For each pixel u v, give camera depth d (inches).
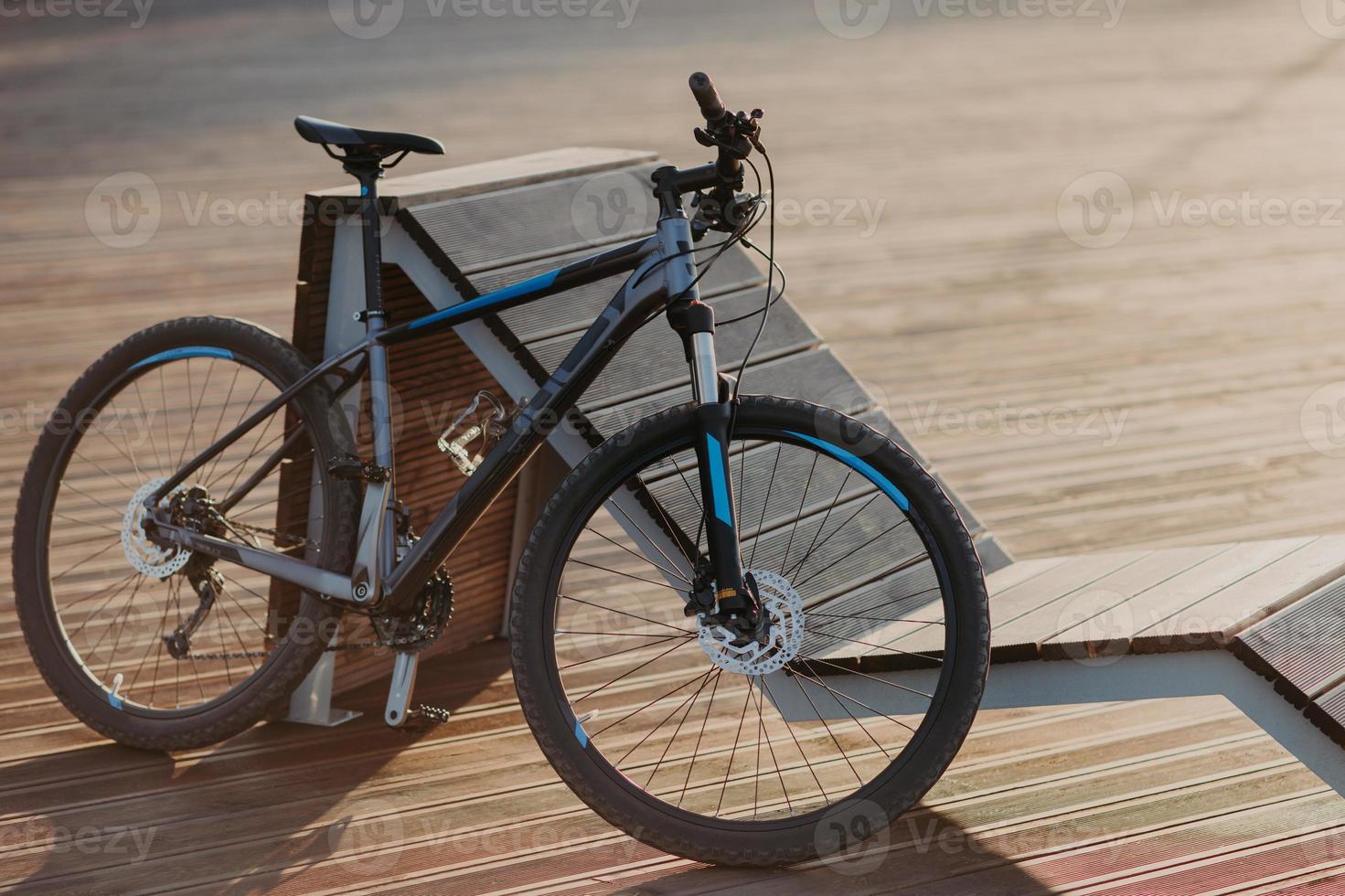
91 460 534.6
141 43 2069.4
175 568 321.7
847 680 291.1
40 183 1138.0
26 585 327.6
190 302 797.9
